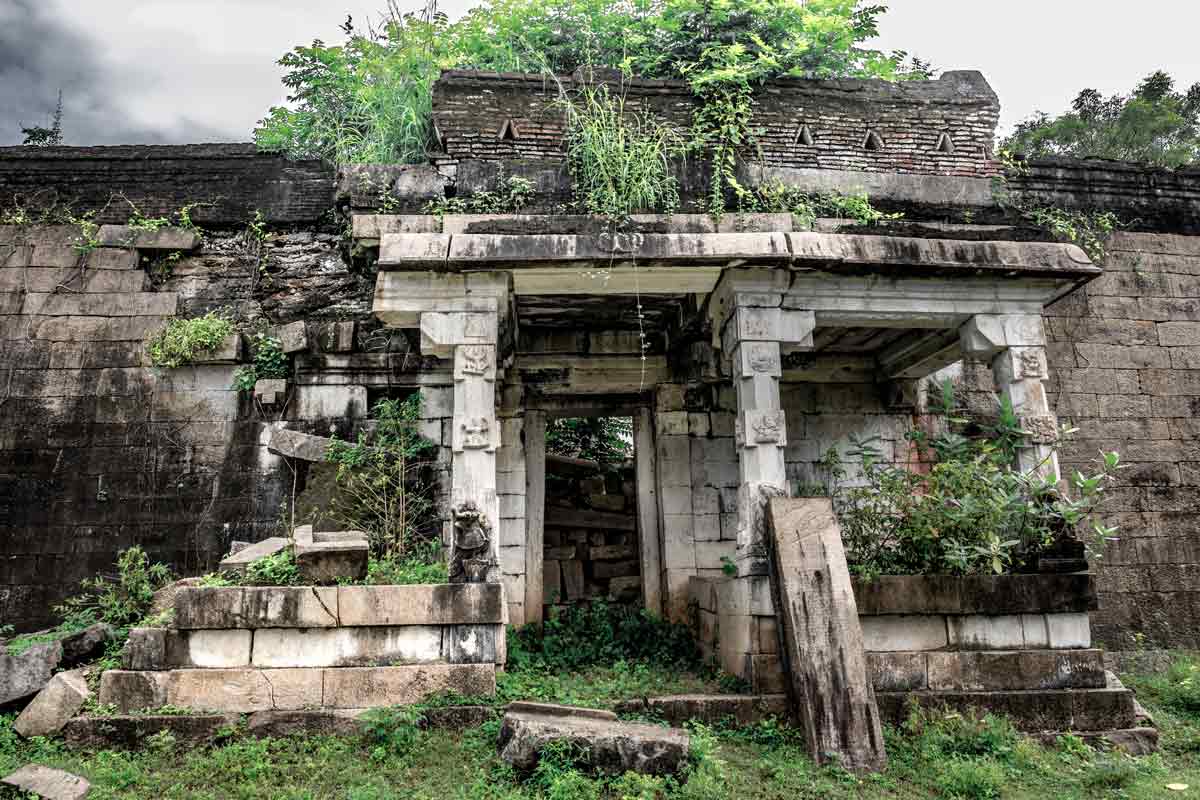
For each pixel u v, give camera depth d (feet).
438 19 36.22
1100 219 35.45
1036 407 25.13
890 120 28.25
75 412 30.07
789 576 21.29
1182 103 60.64
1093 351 34.35
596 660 27.43
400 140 31.63
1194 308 35.55
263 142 39.91
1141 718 22.63
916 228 25.85
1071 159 35.63
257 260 32.76
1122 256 35.47
